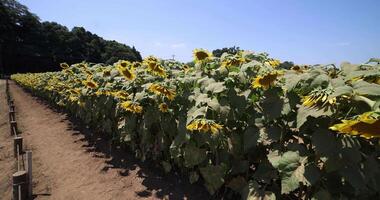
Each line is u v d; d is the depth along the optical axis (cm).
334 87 227
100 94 643
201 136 353
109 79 668
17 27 7019
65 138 817
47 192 495
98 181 504
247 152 334
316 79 241
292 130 304
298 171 251
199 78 405
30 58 6938
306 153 259
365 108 213
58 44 6875
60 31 7088
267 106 287
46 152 714
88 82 682
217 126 319
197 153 365
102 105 655
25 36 7081
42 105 1644
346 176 223
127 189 460
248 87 348
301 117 236
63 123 1027
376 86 210
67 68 1020
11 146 830
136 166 544
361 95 215
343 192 250
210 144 340
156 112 459
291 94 270
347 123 161
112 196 445
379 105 199
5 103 1925
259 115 317
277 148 290
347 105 230
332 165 228
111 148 665
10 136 948
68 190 489
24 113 1423
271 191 300
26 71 6931
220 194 391
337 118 232
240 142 338
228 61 371
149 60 519
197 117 354
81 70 924
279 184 328
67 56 6825
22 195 470
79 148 707
